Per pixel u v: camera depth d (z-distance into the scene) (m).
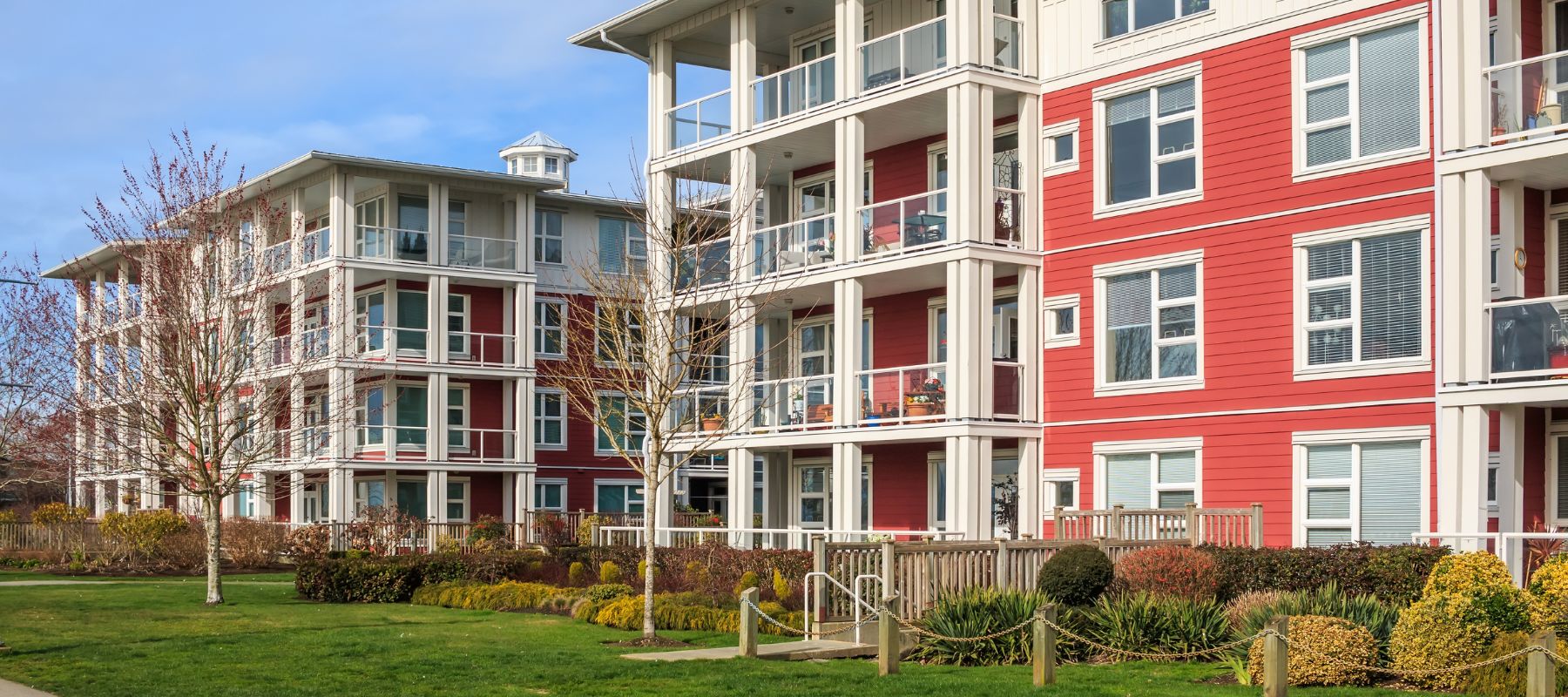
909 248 28.34
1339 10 23.52
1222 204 25.02
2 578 35.84
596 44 34.38
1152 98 26.23
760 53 34.75
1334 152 23.59
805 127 30.16
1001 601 17.88
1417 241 22.45
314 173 45.62
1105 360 26.72
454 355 47.53
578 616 23.38
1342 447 23.25
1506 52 21.52
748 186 31.28
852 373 29.27
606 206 51.81
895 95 28.48
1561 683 13.62
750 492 31.94
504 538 41.81
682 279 32.34
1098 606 18.38
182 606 25.89
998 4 28.91
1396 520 22.48
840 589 19.77
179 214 29.19
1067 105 27.59
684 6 32.03
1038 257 27.88
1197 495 25.14
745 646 17.67
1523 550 20.92
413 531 41.81
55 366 35.84
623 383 24.16
